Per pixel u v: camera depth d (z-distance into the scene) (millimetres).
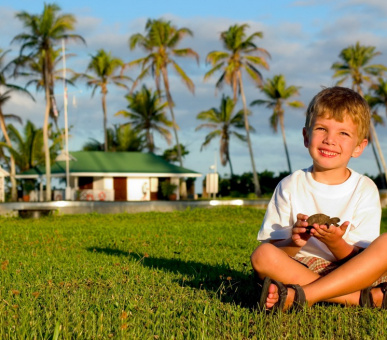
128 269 5051
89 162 40156
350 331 2781
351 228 3273
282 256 3186
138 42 42219
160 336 2707
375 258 3055
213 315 3094
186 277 4605
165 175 40188
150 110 50156
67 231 12055
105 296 3668
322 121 3178
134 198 40312
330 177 3283
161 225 15133
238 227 13836
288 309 3082
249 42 43281
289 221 3363
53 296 3650
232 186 52531
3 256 6574
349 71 49625
